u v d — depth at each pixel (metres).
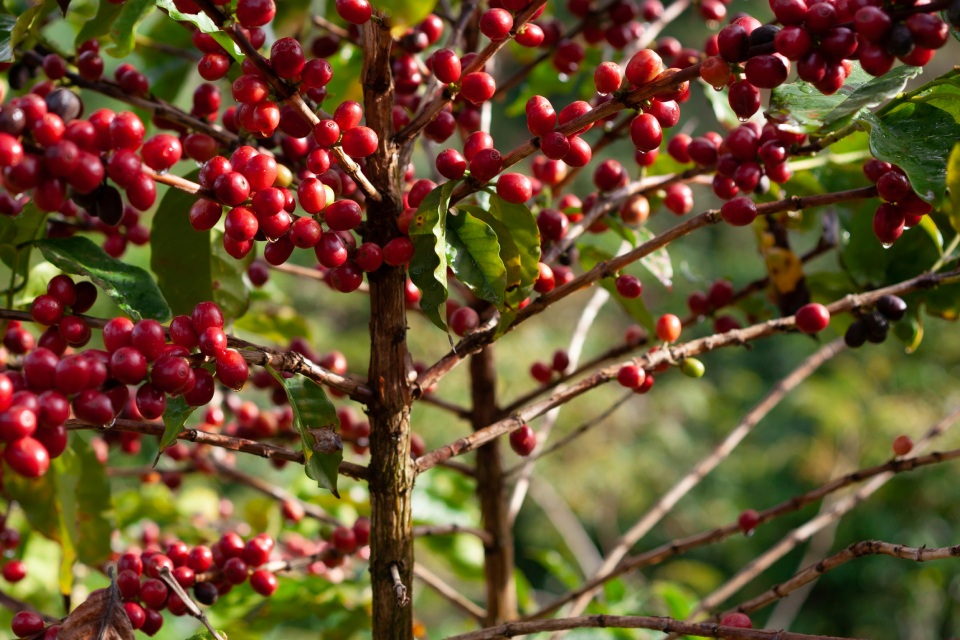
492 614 1.10
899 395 3.85
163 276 1.00
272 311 1.18
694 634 0.86
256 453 0.88
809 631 3.71
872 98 0.82
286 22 1.14
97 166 0.78
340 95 1.15
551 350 4.03
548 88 1.25
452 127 0.95
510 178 0.86
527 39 0.89
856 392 3.85
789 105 0.83
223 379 0.83
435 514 1.28
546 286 0.92
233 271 1.01
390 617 0.90
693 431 4.54
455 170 0.86
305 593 1.14
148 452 2.30
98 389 0.79
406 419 0.90
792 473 4.18
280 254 0.86
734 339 0.95
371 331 0.90
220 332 0.83
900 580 3.48
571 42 1.12
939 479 3.47
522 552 4.12
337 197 0.90
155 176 0.81
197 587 0.95
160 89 1.19
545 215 0.99
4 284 1.52
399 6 0.80
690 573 3.41
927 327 3.85
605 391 4.27
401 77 1.03
